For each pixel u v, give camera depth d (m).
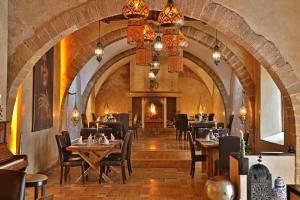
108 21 11.48
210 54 15.05
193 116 19.47
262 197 5.87
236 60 11.11
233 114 15.45
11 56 7.05
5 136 5.73
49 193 7.46
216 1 7.28
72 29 7.30
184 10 7.31
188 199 7.00
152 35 7.49
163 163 10.79
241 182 5.96
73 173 9.68
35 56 7.22
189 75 20.97
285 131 7.66
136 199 6.99
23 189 3.88
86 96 16.56
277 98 9.94
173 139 16.42
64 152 8.61
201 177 9.18
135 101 20.80
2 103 6.47
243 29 7.24
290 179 6.57
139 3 5.11
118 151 9.91
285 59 7.16
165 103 20.50
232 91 15.68
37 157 9.20
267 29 7.20
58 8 7.21
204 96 20.91
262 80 9.91
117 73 20.88
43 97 9.61
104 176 8.47
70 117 14.60
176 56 6.73
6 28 6.73
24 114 8.14
